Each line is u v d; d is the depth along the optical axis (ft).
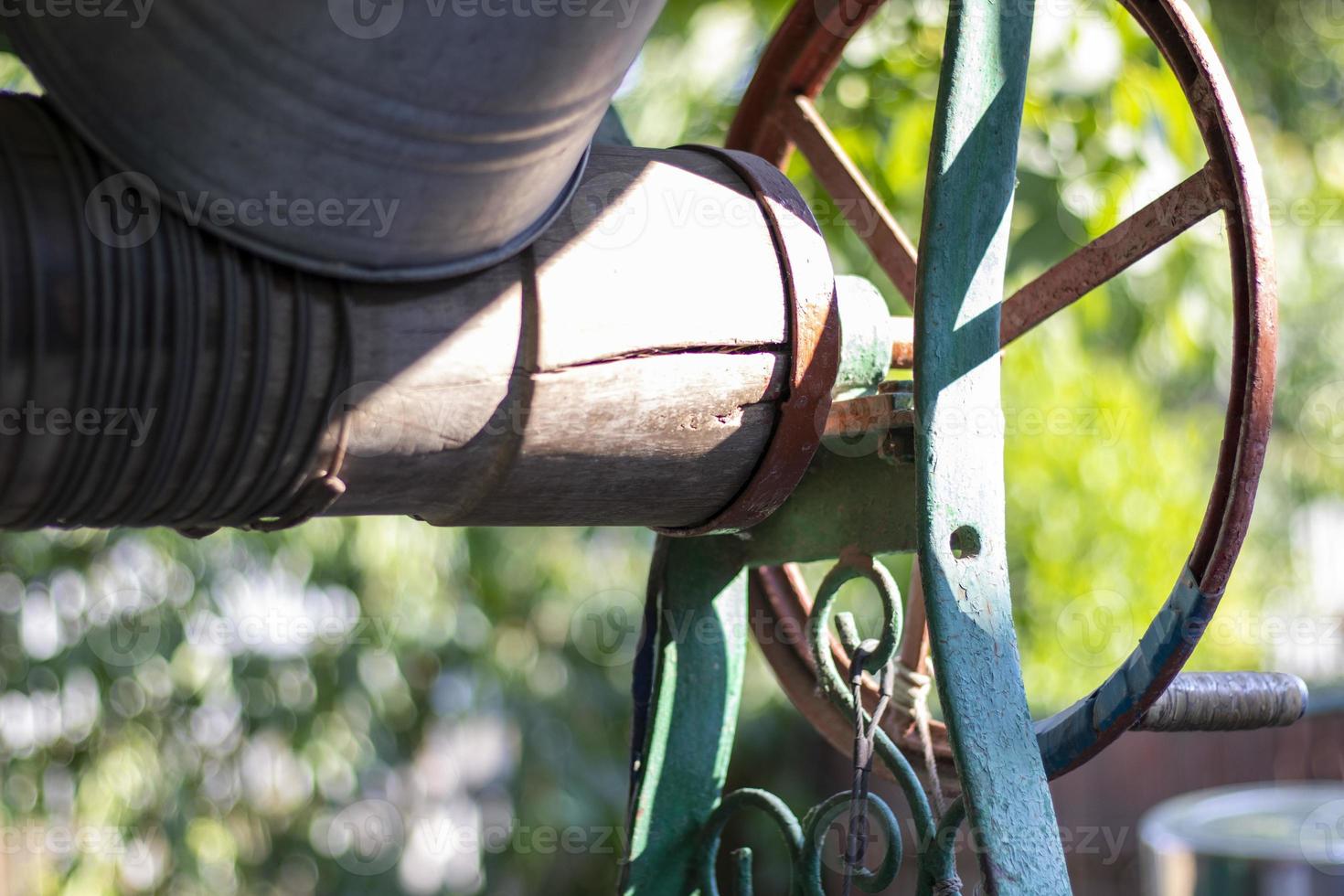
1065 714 8.27
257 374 6.61
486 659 29.25
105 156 6.37
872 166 19.66
